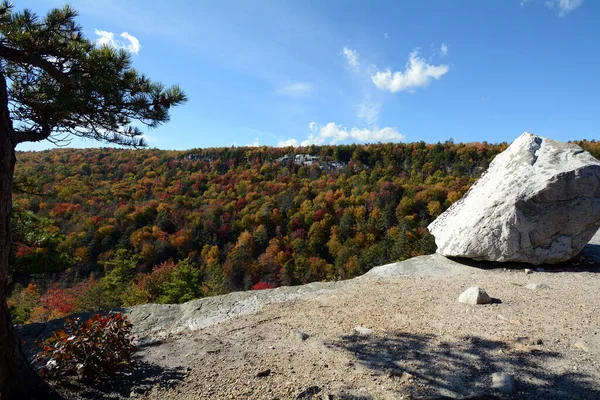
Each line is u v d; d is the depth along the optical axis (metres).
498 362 3.35
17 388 2.80
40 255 8.92
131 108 3.99
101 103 3.77
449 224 8.77
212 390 3.20
